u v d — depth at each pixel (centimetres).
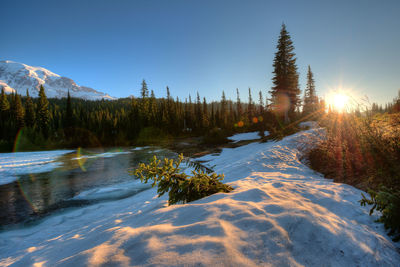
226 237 158
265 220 187
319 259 149
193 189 325
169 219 212
